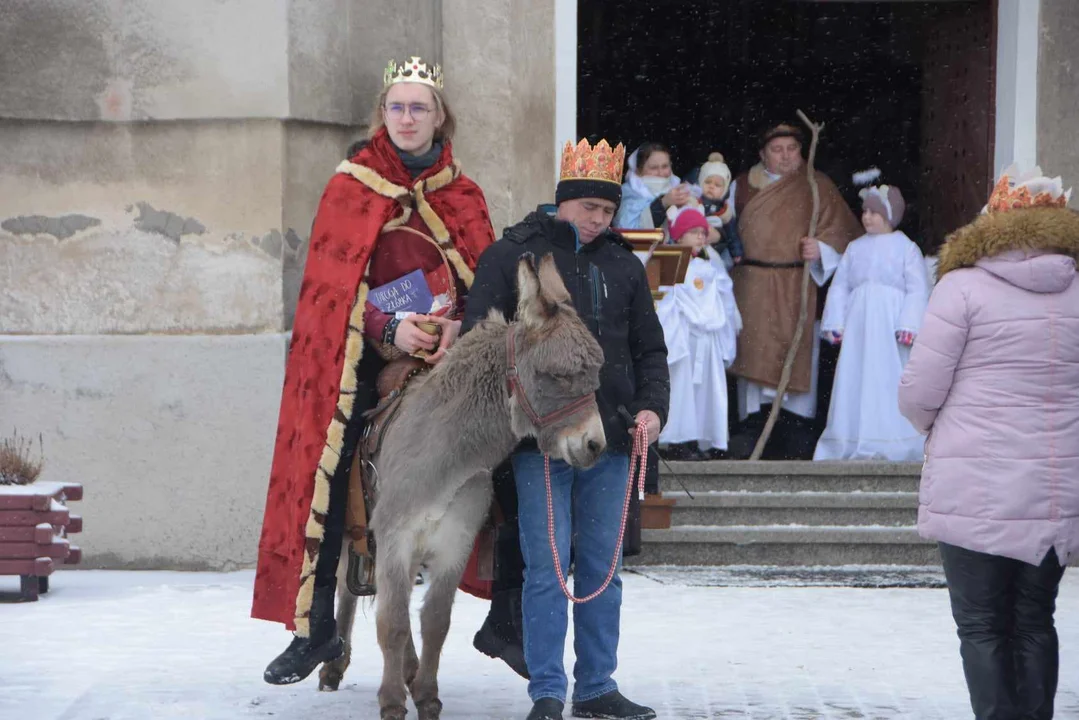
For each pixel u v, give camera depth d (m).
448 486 5.64
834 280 11.81
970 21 12.16
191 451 9.95
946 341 5.43
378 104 6.70
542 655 5.86
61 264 10.12
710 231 11.55
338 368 6.36
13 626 8.05
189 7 9.93
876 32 14.54
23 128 10.12
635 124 14.99
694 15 14.83
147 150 10.05
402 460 5.73
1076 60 11.05
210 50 9.94
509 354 5.54
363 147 6.81
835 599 9.10
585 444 5.39
